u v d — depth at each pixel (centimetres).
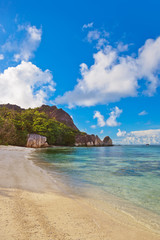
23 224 320
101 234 314
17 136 5419
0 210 377
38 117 8006
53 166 1426
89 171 1220
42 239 270
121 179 962
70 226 336
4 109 8269
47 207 436
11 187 603
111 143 17362
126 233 330
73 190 661
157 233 344
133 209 489
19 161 1520
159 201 573
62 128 9800
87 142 12044
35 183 709
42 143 6188
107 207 490
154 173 1209
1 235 271
